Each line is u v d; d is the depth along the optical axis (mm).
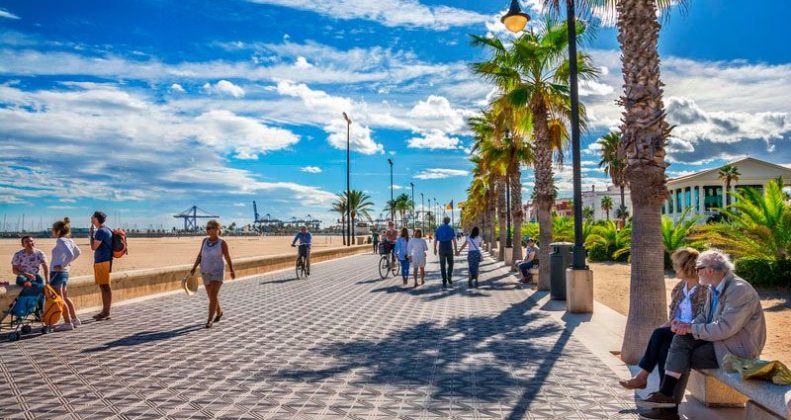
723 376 3977
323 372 5789
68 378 5496
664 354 4539
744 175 55094
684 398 4797
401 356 6543
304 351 6816
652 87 6207
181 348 6965
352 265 25203
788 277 13547
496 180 29438
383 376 5633
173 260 31781
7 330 8000
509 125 16172
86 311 10133
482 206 53844
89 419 4305
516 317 9570
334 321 9172
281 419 4336
